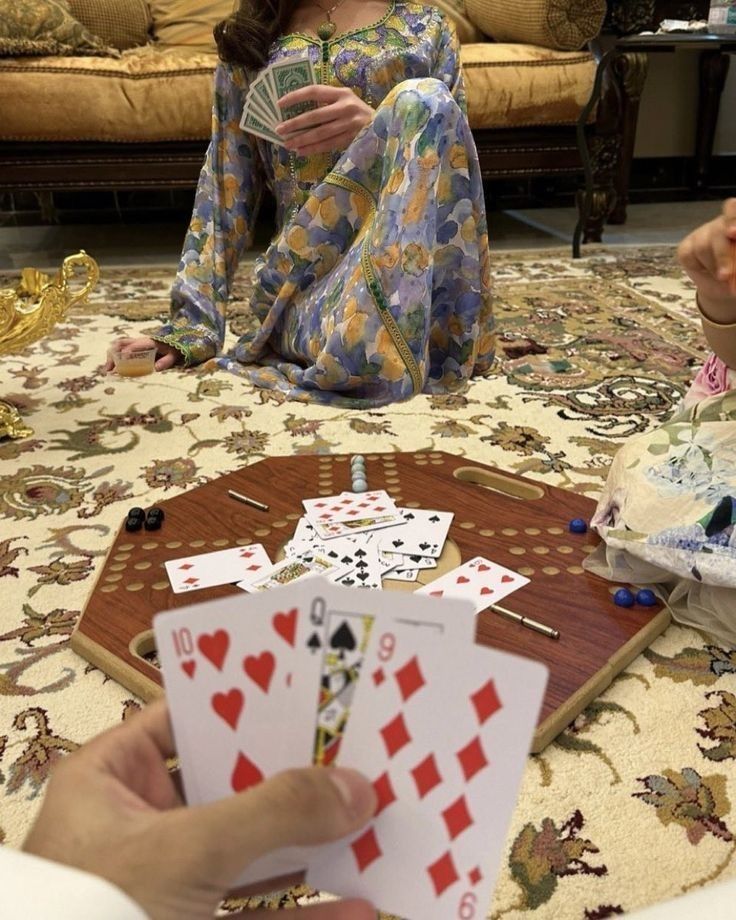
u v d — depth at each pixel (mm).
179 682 449
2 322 1819
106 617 1187
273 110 1940
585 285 3129
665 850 864
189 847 362
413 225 1771
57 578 1362
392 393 1900
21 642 1204
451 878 441
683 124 4730
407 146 1757
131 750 475
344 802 400
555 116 3439
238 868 371
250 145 2188
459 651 413
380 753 434
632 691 1086
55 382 2217
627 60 3770
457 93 2062
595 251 3646
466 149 1829
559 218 4355
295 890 824
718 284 1133
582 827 892
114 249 3832
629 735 1015
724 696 1075
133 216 4453
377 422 1948
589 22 3389
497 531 1373
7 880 300
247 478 1555
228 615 433
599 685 1060
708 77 4535
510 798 422
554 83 3367
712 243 1056
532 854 861
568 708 1012
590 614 1169
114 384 2188
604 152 3580
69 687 1111
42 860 316
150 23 3770
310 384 1996
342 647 429
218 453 1811
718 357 1289
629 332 2613
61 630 1229
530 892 822
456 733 421
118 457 1800
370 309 1832
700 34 3264
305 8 2043
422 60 1973
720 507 1169
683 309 2840
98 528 1519
